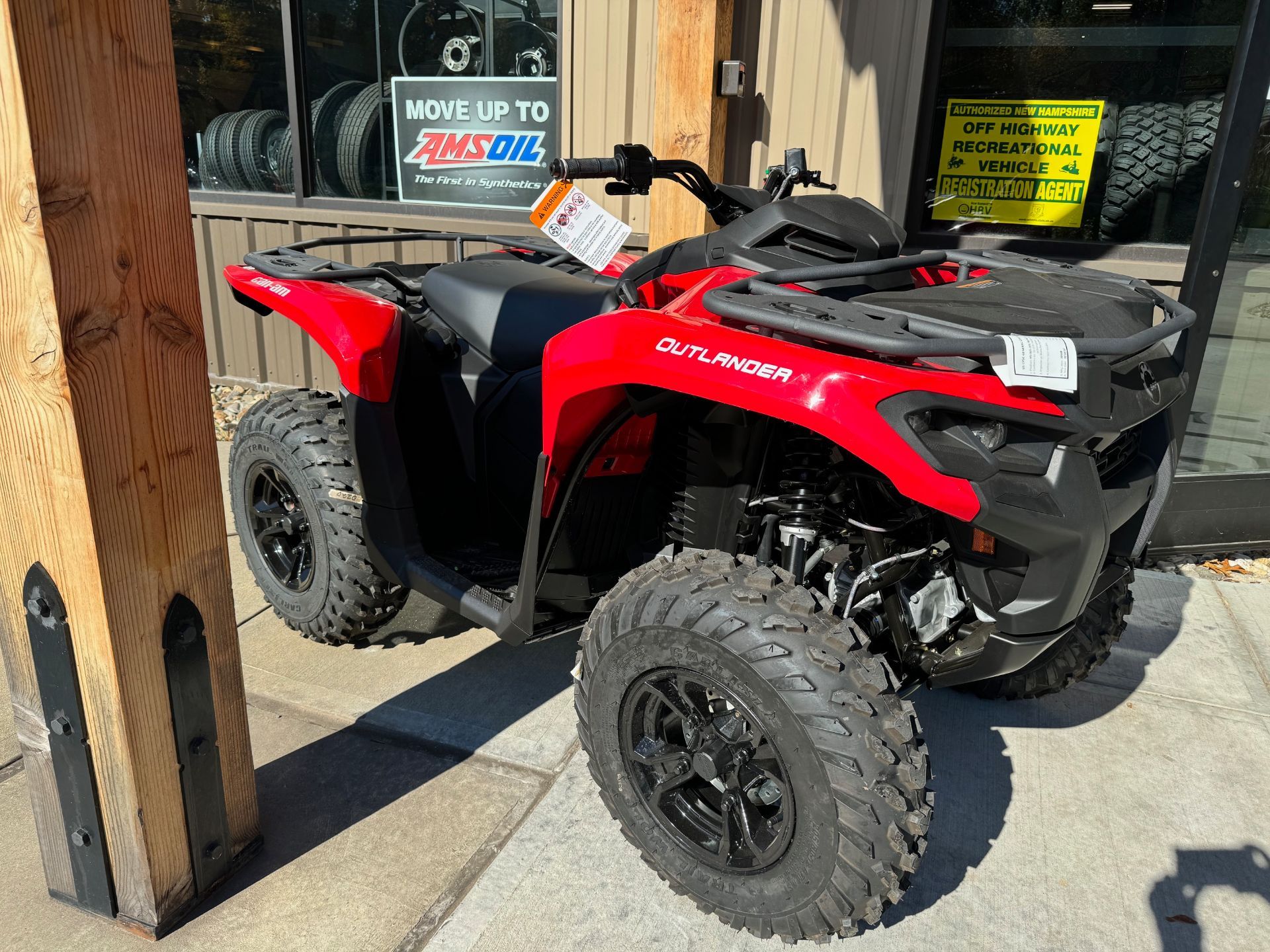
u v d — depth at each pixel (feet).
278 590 9.04
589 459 6.33
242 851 6.23
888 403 4.74
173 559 5.32
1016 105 11.93
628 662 5.61
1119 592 7.20
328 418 8.59
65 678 5.19
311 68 16.15
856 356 5.19
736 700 5.15
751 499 6.14
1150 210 11.65
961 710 8.36
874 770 4.79
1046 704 8.47
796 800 5.06
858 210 6.43
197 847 5.81
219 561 5.65
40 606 5.08
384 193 16.34
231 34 16.53
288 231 16.90
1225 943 5.82
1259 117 9.77
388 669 8.79
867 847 4.83
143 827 5.41
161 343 5.01
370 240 10.19
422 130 15.70
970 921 5.95
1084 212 11.98
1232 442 11.32
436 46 15.17
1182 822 6.93
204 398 5.35
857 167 12.51
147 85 4.68
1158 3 11.00
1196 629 9.82
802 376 4.89
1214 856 6.58
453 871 6.25
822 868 5.04
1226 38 10.81
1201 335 10.63
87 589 4.92
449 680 8.61
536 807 6.88
